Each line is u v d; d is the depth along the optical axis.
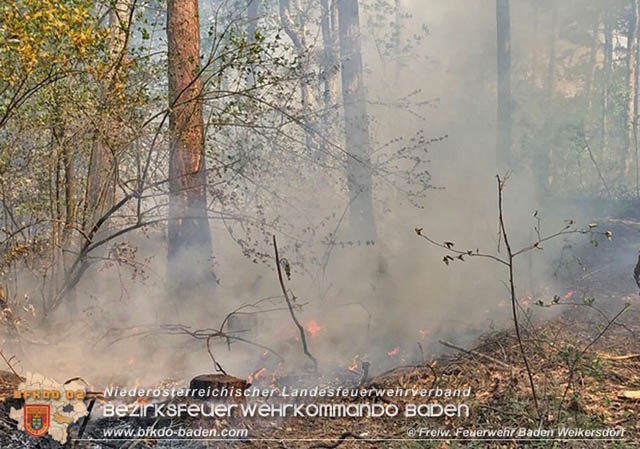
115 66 7.38
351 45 13.48
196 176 8.55
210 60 8.00
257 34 8.09
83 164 8.19
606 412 5.67
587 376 6.28
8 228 7.84
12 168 7.38
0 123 6.75
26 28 6.18
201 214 8.75
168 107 8.37
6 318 7.06
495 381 6.38
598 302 9.21
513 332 7.55
